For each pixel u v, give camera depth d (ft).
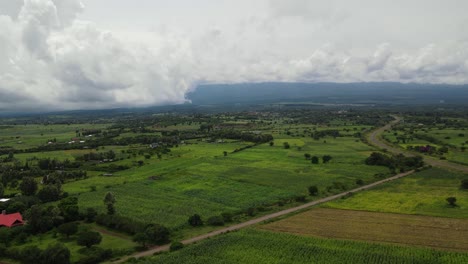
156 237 380.78
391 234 382.01
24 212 456.45
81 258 345.72
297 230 400.06
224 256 337.52
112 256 356.59
